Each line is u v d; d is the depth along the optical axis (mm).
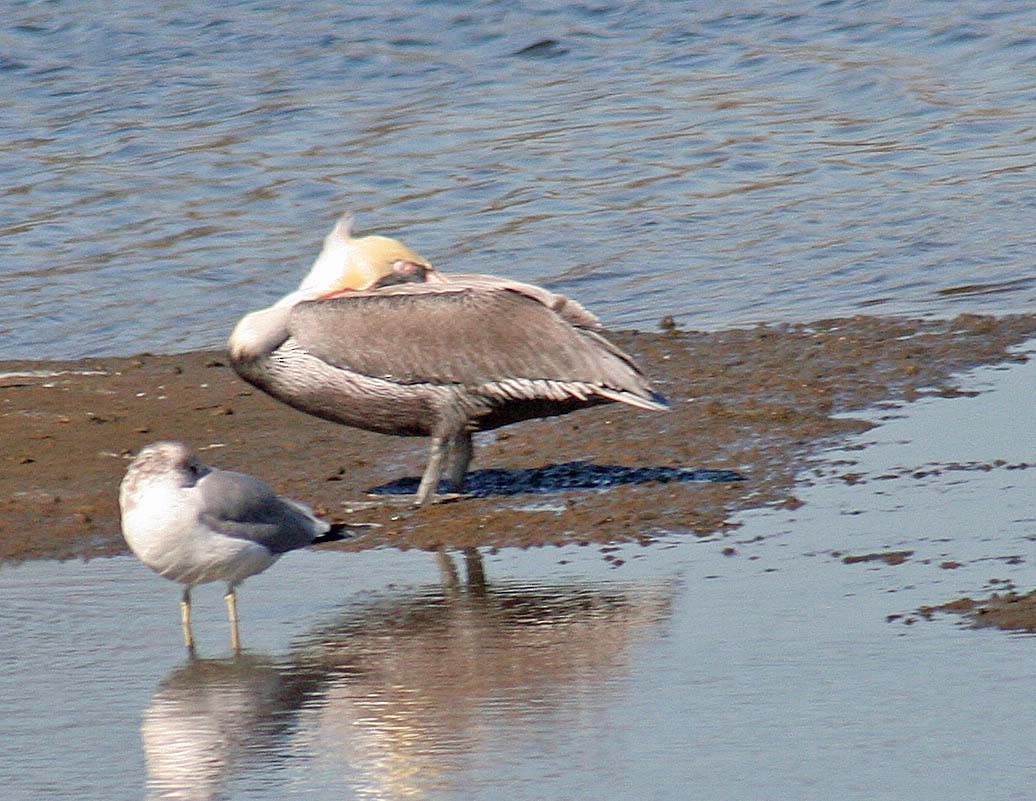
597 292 21844
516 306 14109
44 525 13930
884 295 20953
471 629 11273
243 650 11102
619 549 12797
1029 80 30594
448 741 9492
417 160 27578
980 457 14445
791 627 10930
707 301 21203
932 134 28000
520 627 11266
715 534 12992
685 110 29969
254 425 16547
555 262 22969
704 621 11141
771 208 24781
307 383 14195
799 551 12438
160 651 11141
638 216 24641
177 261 23250
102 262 23328
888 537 12578
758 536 12859
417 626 11398
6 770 9320
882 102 29828
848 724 9430
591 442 15602
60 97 31734
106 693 10422
